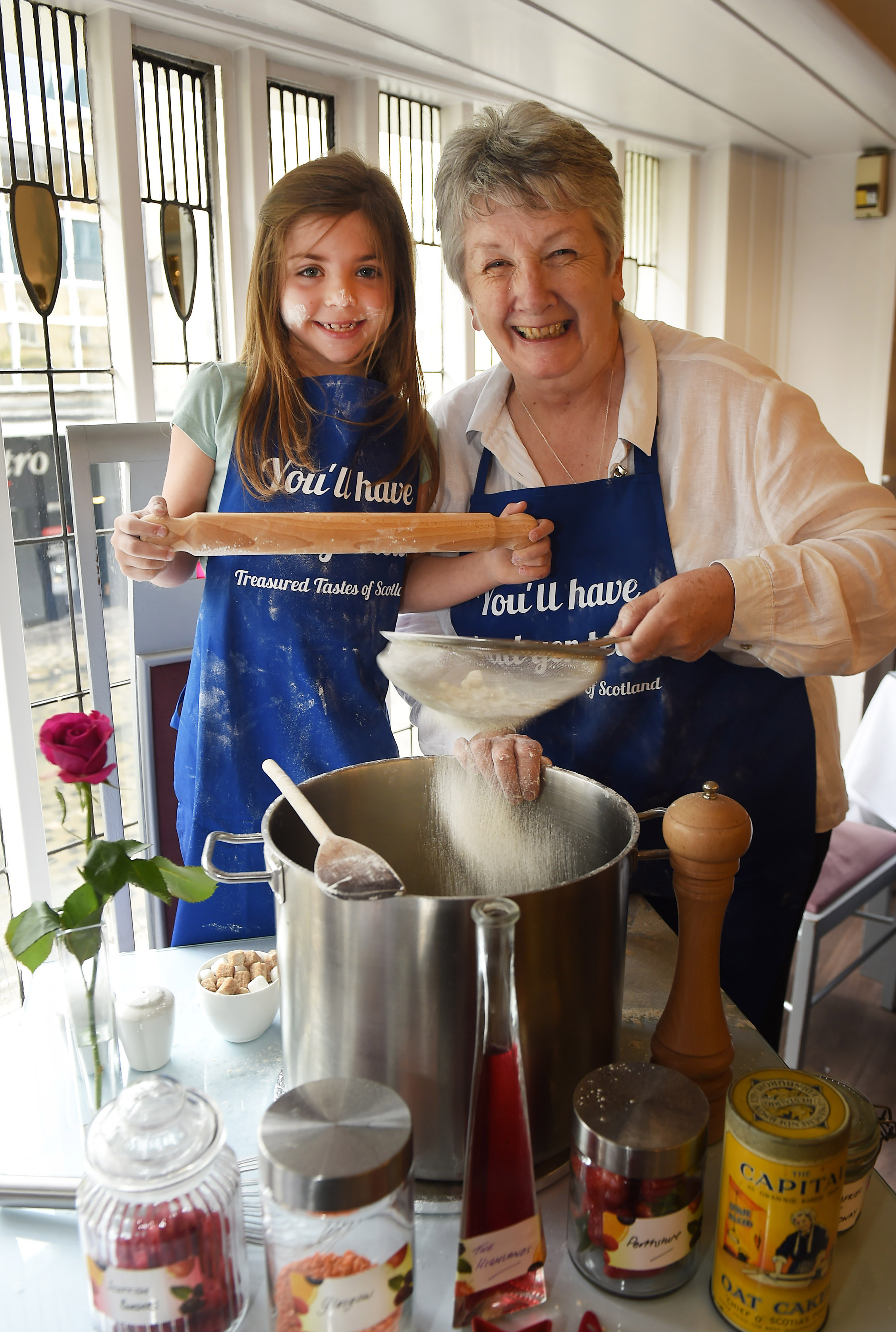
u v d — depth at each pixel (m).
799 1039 1.93
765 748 1.19
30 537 1.71
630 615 0.98
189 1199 0.54
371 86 2.09
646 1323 0.59
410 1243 0.54
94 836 0.70
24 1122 0.75
